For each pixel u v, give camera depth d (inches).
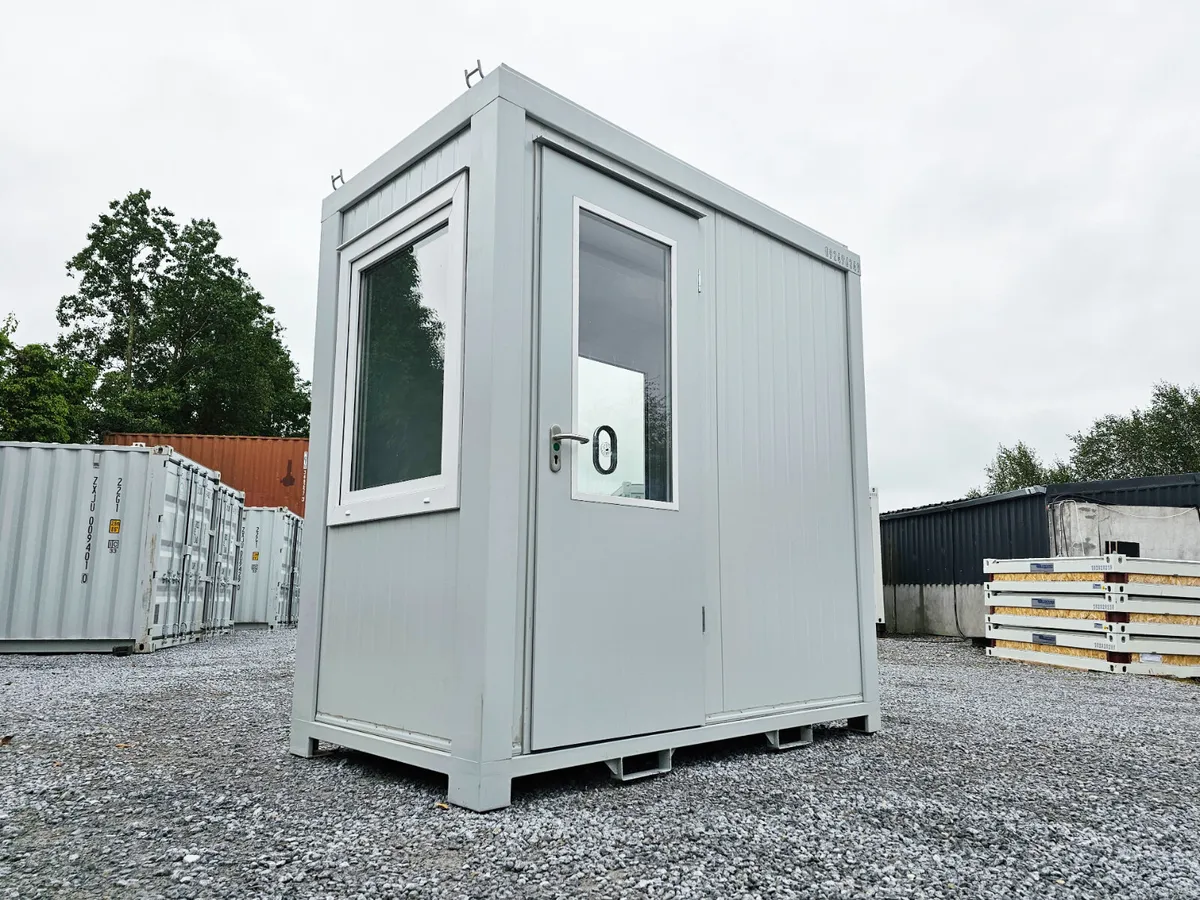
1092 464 1342.3
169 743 126.0
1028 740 144.0
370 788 98.0
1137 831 86.4
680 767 115.1
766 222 143.4
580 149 109.0
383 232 120.6
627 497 109.6
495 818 84.8
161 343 1272.1
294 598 513.0
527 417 97.5
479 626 89.1
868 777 109.5
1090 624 302.4
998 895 66.2
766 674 129.6
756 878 68.3
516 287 96.7
